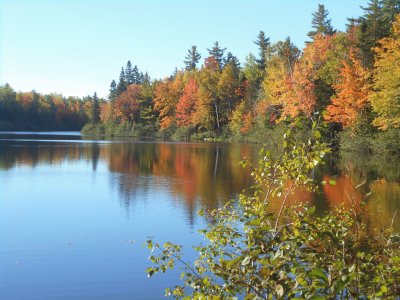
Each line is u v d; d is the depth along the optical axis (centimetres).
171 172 2328
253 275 328
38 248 941
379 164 2508
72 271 804
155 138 7250
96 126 9219
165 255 418
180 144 5175
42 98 12325
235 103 6525
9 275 785
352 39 3947
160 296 691
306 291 269
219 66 7919
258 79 6319
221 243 399
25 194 1631
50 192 1678
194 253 891
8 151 3678
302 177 378
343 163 2567
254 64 7362
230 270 346
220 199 1516
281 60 4978
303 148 386
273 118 4978
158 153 3666
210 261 399
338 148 3622
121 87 10156
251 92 6100
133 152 3775
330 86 3869
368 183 1733
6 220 1202
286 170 388
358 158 2911
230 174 2234
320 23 6800
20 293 708
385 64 2645
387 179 1853
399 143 2942
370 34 3372
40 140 5741
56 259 870
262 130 5362
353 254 361
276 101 4425
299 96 3900
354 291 305
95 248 942
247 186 1814
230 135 6288
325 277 261
